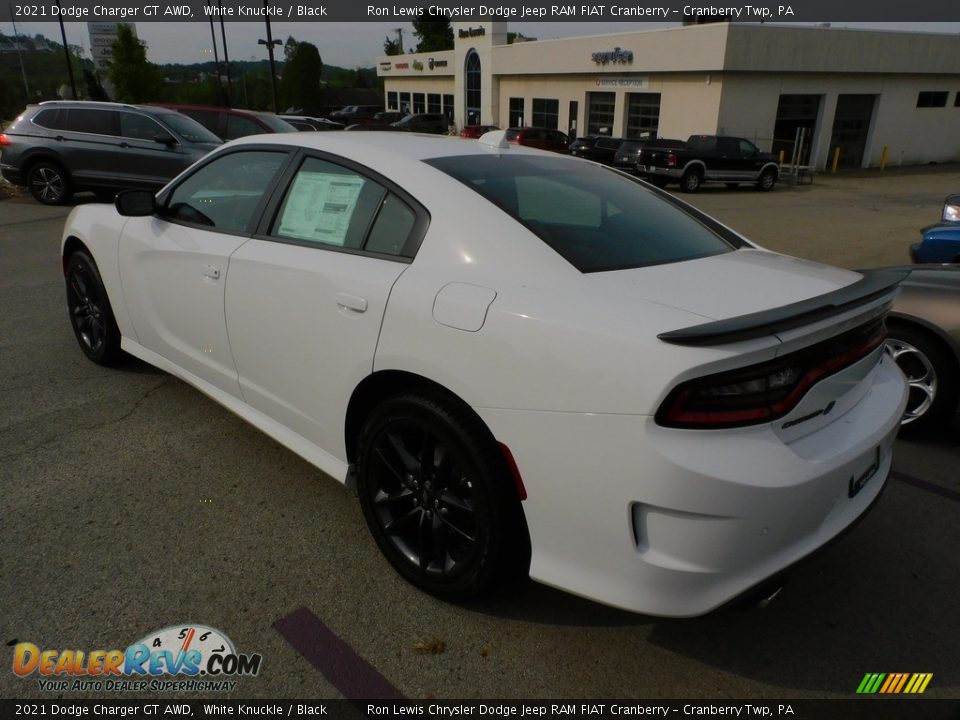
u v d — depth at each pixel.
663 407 1.77
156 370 4.39
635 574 1.90
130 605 2.36
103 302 4.09
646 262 2.33
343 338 2.48
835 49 26.89
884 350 2.69
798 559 1.97
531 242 2.25
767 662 2.23
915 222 13.81
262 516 2.90
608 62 29.70
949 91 31.42
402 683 2.10
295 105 62.06
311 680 2.09
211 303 3.12
